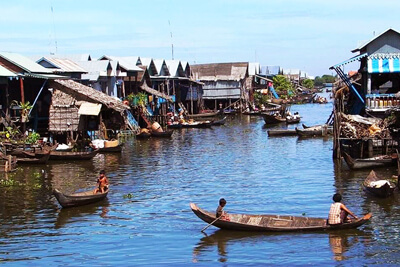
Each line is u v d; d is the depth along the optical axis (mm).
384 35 40500
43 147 39406
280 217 21297
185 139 53406
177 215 23672
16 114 42125
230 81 88188
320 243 19375
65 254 19016
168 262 18047
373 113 39438
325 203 25078
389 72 40500
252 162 37781
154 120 64812
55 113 42688
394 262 17547
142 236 20812
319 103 115000
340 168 33875
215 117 80375
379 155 34500
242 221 21250
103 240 20453
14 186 29781
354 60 41000
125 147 47125
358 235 20141
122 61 68500
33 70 42188
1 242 20359
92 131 45938
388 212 23062
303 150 43250
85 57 66000
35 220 23188
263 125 67250
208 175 33000
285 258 18078
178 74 81375
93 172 34188
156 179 31875
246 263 17781
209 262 17953
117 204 25750
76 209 24875
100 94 45312
